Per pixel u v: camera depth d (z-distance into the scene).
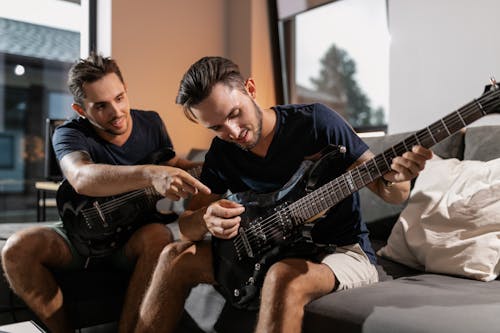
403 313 1.06
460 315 1.01
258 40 3.15
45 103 6.45
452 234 1.46
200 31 3.13
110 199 1.73
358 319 1.09
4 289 1.75
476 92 2.08
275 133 1.46
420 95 2.27
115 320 1.87
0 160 6.52
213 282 1.53
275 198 1.41
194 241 1.58
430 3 2.22
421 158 1.15
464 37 2.11
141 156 1.89
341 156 1.38
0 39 3.55
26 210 4.51
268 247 1.39
